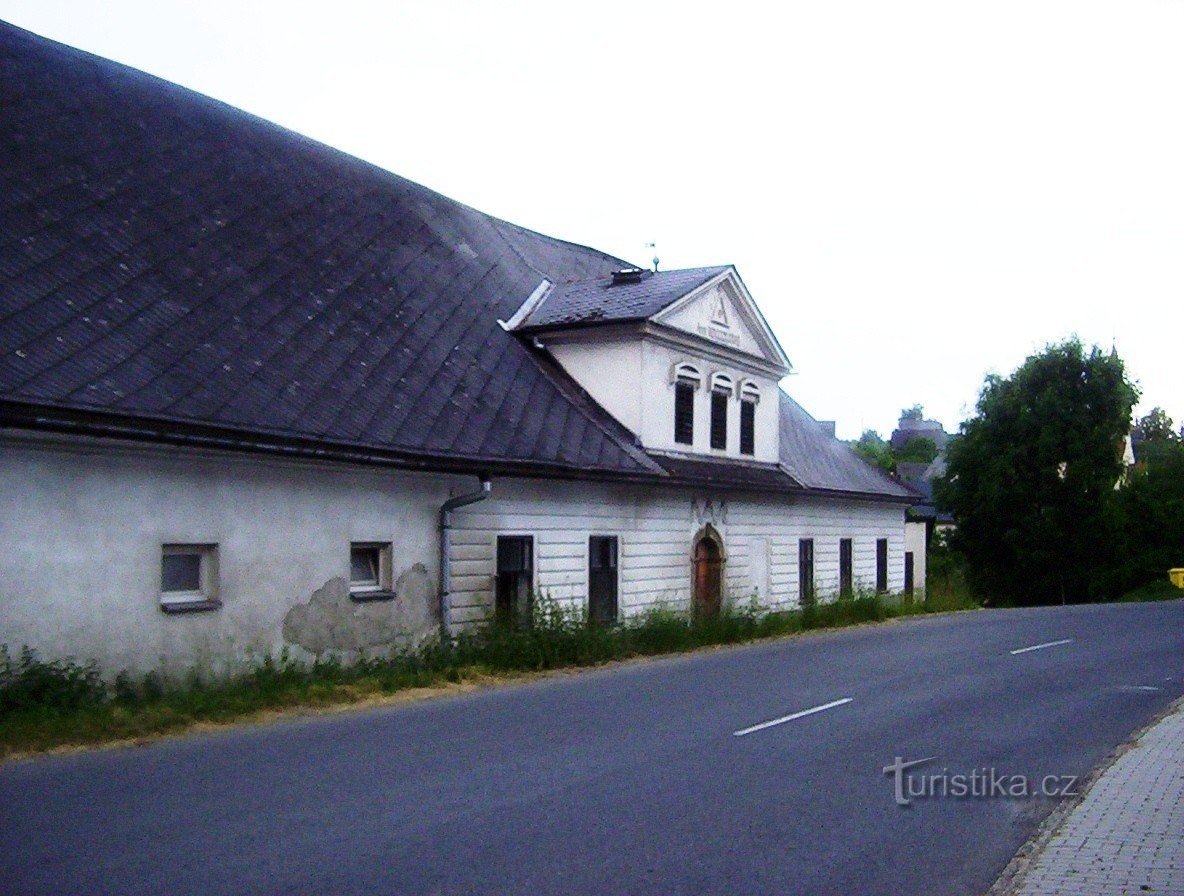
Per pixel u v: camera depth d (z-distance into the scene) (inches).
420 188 1000.9
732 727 444.1
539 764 363.6
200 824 279.4
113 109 729.6
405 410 678.5
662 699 518.6
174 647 518.0
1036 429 2012.8
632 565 881.5
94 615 483.2
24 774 338.0
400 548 655.1
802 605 1061.1
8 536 452.1
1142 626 991.0
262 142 842.8
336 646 606.2
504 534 740.7
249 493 560.4
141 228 639.8
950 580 1898.4
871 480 1402.6
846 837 289.6
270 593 569.0
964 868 267.0
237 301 646.5
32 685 438.9
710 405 1005.2
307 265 741.9
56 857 250.1
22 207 579.2
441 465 661.3
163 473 517.3
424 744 396.2
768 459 1117.7
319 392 625.9
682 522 952.3
